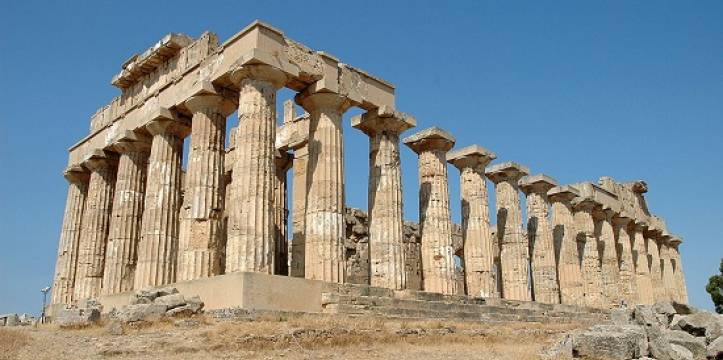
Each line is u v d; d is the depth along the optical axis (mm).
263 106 22688
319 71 25141
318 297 21594
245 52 23219
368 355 15812
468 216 33531
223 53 24531
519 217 36156
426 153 30719
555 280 37969
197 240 23188
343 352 16062
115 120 31672
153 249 25453
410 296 25078
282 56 23656
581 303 38969
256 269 20781
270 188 22109
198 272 22734
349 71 26797
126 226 28516
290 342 16125
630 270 45812
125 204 28734
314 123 25578
